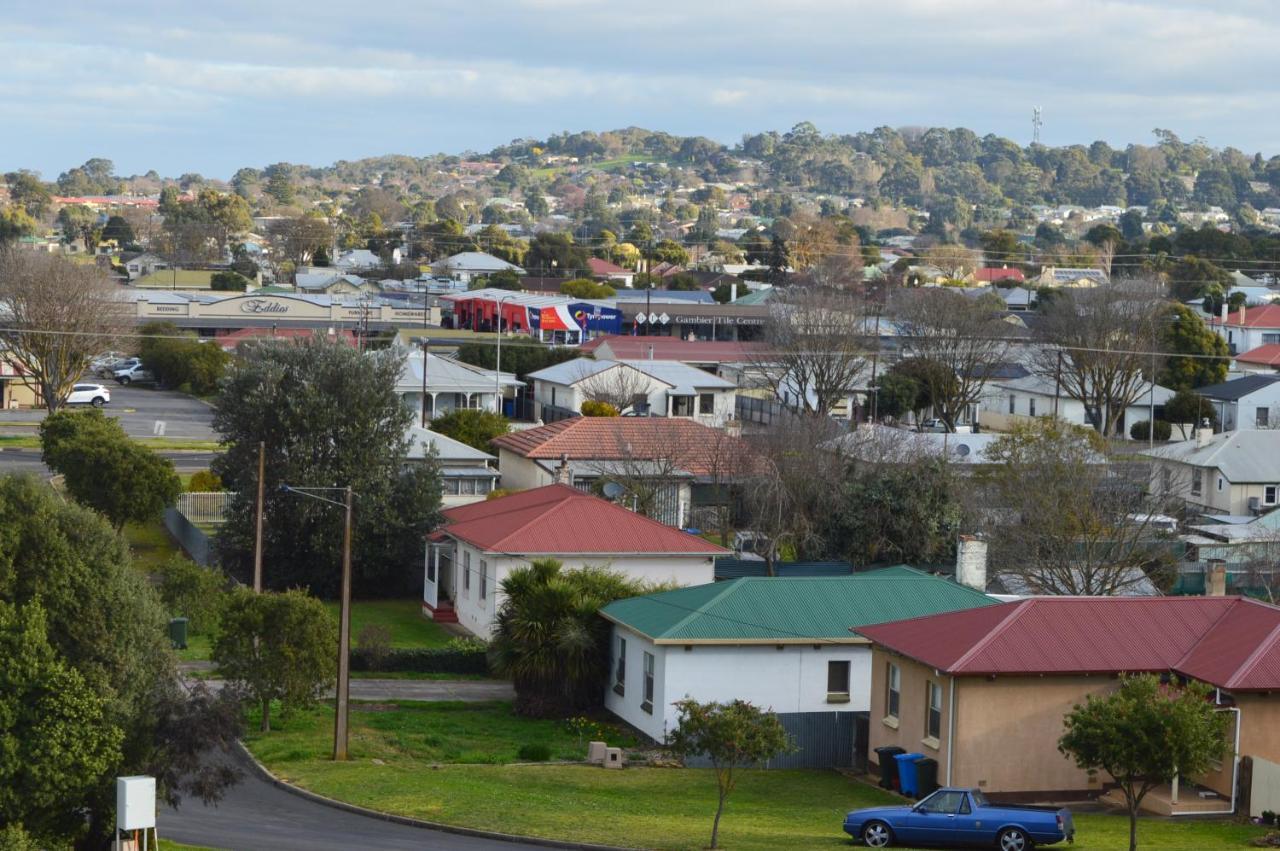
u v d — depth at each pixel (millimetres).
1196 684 36500
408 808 39656
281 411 75938
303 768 45281
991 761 42406
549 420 127562
